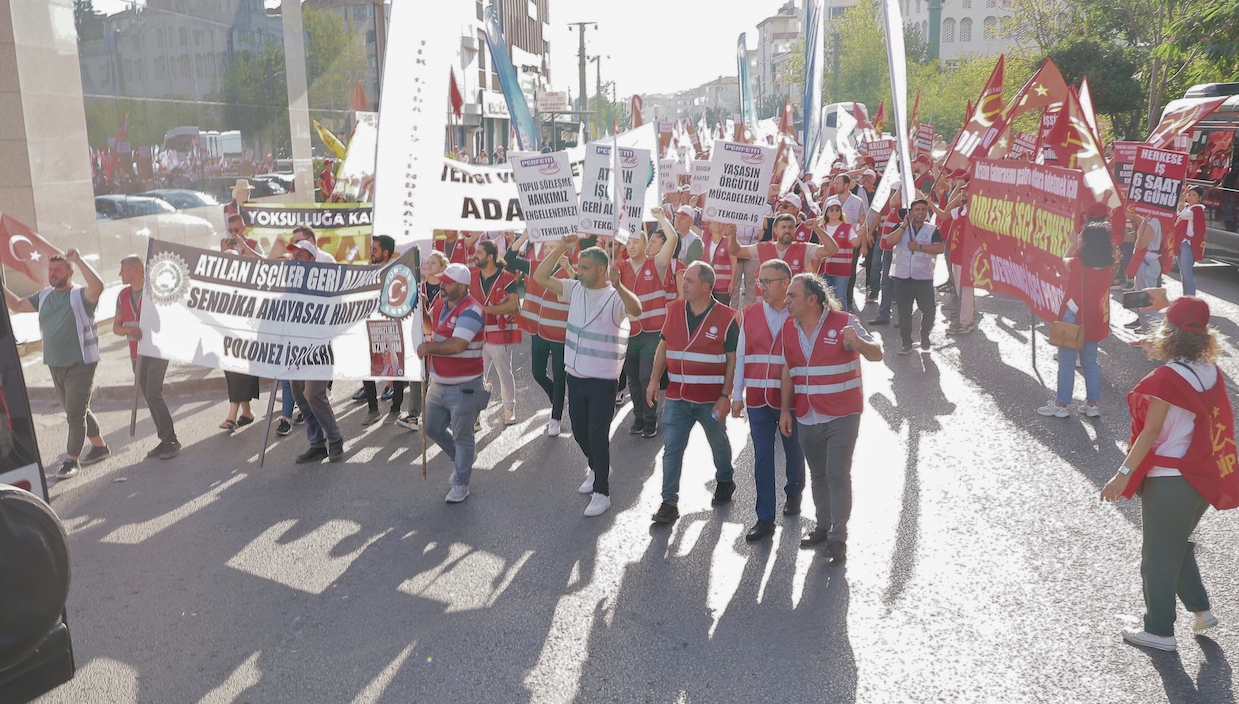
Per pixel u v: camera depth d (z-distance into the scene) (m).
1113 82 30.55
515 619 5.02
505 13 57.12
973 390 9.74
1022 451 7.70
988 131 11.39
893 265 11.59
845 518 5.62
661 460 7.86
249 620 5.06
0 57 12.56
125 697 4.33
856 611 5.04
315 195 24.36
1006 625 4.84
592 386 6.55
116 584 5.53
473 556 5.88
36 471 3.62
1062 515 6.32
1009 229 9.07
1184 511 4.40
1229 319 13.27
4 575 2.89
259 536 6.25
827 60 67.69
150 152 16.16
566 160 7.75
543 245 9.26
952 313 13.48
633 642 4.75
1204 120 18.80
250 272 7.78
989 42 86.06
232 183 19.16
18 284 9.55
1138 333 12.47
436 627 4.95
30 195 12.93
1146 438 4.38
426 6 8.27
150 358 7.92
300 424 9.12
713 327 6.25
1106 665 4.43
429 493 7.08
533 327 8.97
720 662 4.54
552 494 7.04
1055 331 8.22
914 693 4.24
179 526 6.45
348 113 28.75
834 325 5.55
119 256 14.99
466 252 11.00
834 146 23.72
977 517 6.32
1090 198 9.43
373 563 5.79
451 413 6.82
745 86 20.95
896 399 9.48
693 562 5.73
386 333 7.70
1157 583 4.50
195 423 9.17
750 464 7.69
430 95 8.42
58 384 7.58
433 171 8.55
